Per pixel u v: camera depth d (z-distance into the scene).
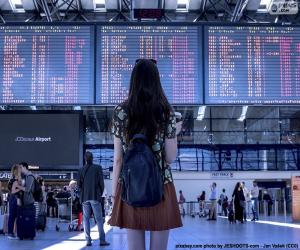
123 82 13.51
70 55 13.61
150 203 2.62
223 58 13.58
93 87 13.49
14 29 13.70
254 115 29.78
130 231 2.79
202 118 29.44
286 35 13.70
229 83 13.52
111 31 13.63
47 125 16.69
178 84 13.50
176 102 13.44
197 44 13.61
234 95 13.48
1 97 13.54
